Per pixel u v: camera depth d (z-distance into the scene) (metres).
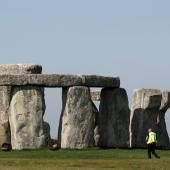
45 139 91.69
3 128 91.50
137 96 98.62
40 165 75.75
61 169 73.56
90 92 96.69
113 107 95.00
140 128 97.88
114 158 81.50
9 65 93.44
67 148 91.31
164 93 98.69
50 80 91.56
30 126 91.31
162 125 99.19
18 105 91.31
